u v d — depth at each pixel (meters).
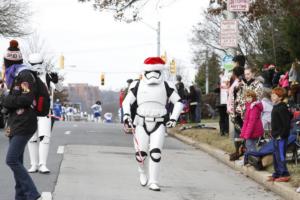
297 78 17.70
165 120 10.66
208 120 31.95
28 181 8.39
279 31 28.69
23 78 8.34
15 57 9.15
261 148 12.20
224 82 17.78
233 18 17.05
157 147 10.52
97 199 9.51
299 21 23.67
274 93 10.72
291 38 24.03
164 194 10.20
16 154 8.32
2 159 13.38
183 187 10.99
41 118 11.73
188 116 25.70
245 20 35.56
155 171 10.55
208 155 16.08
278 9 26.59
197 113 24.91
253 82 13.21
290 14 23.12
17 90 8.34
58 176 11.39
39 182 10.68
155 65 10.52
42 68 11.08
